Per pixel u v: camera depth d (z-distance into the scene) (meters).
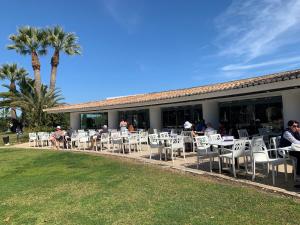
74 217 6.51
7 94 37.00
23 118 39.16
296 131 8.64
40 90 36.03
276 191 7.47
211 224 5.63
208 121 18.89
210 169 10.25
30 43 35.59
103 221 6.16
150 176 10.01
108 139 19.06
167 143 13.40
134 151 17.20
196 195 7.46
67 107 29.28
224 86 16.56
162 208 6.66
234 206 6.49
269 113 17.55
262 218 5.76
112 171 11.44
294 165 8.37
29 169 13.38
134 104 21.23
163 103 19.42
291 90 13.38
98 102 29.09
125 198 7.62
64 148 21.70
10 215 6.94
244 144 9.31
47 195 8.43
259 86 12.76
